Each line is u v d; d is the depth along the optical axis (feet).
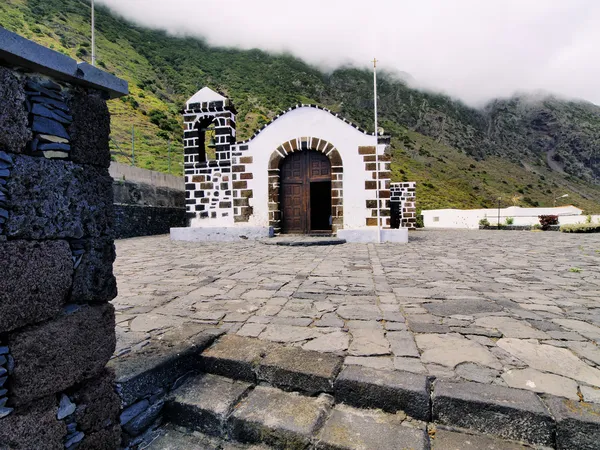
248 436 6.76
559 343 8.78
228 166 40.75
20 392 4.99
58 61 5.32
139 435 7.02
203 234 39.81
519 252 28.22
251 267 20.61
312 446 6.19
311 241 32.96
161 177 59.41
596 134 405.59
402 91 396.78
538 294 13.80
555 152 401.70
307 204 40.22
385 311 11.69
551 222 69.41
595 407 6.03
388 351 8.44
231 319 11.01
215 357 8.43
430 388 6.84
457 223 94.53
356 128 37.91
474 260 23.41
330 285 15.67
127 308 12.23
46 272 5.33
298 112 39.27
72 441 5.78
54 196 5.47
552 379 6.98
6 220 4.82
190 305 12.60
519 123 451.94
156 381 7.47
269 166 39.91
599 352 8.23
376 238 36.29
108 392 6.40
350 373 7.37
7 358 4.87
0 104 4.77
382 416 6.76
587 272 18.72
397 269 19.80
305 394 7.50
